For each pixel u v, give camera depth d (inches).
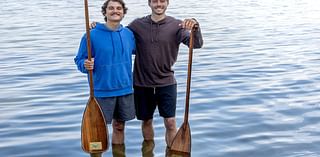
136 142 221.6
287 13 924.0
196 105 280.7
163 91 209.0
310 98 295.1
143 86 209.0
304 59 432.1
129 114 207.3
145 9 1002.1
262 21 784.3
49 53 479.8
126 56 200.5
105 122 202.8
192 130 236.8
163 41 202.1
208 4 1168.2
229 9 1027.9
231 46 518.0
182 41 202.7
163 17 202.7
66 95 308.5
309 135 229.5
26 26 722.8
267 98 295.4
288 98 295.3
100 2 1224.8
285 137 226.7
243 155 205.5
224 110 270.1
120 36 198.4
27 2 1239.5
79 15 889.5
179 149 205.3
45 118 258.7
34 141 222.8
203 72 378.6
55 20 807.7
